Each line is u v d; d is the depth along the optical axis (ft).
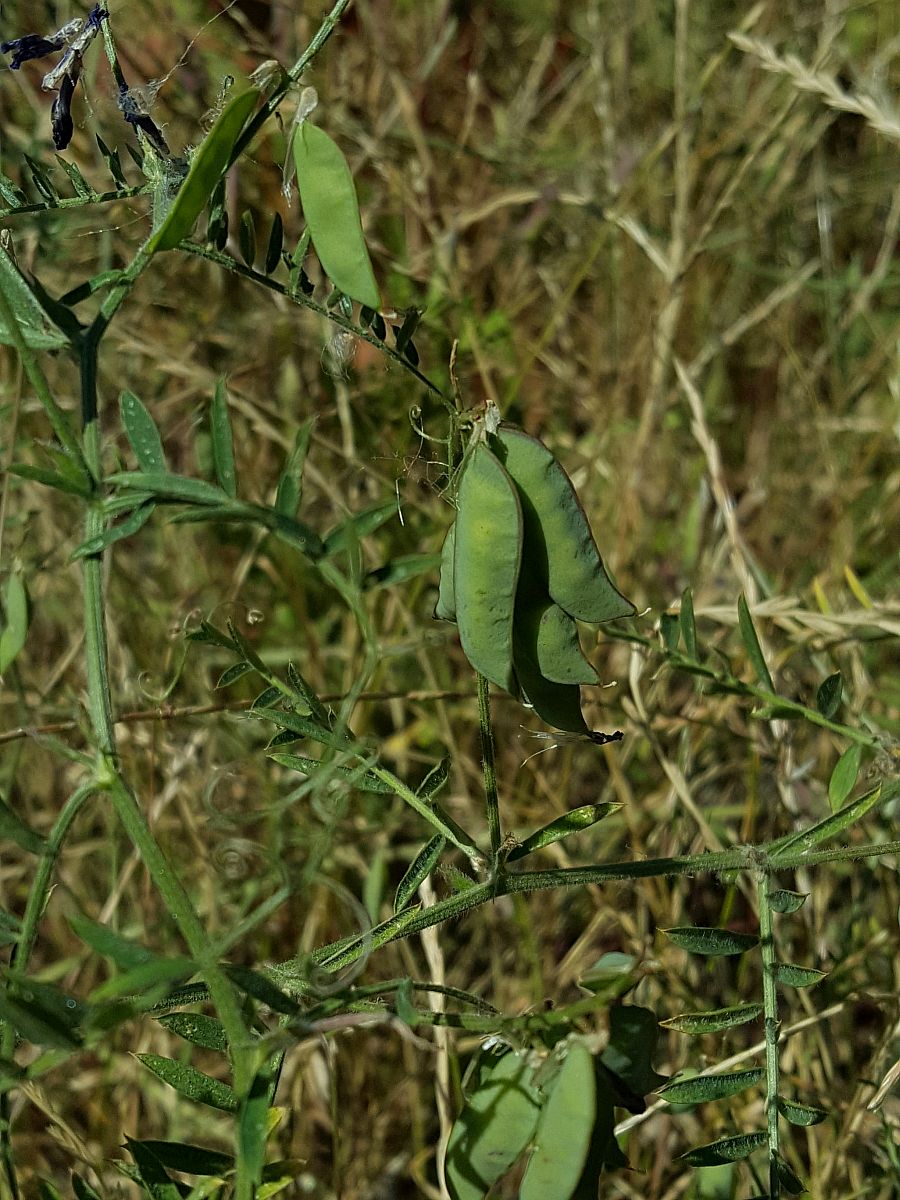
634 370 1.22
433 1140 0.92
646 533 1.14
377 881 0.89
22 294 0.56
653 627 0.88
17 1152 0.84
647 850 0.94
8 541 0.99
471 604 0.51
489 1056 0.54
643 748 1.03
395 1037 0.92
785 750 0.91
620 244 1.25
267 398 1.14
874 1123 0.79
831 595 1.09
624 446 1.18
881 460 1.27
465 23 1.43
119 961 0.47
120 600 1.00
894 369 1.29
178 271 1.10
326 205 0.55
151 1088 0.87
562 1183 0.48
